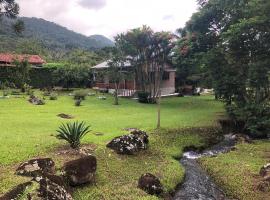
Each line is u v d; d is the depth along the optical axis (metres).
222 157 18.58
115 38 40.22
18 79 44.69
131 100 41.12
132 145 17.12
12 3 28.55
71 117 26.83
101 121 25.41
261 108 24.50
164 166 16.17
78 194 11.79
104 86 49.72
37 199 8.78
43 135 18.97
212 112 32.50
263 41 24.52
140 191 12.53
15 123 22.59
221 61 28.52
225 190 14.15
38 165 11.91
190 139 21.95
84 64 55.34
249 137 24.56
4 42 75.75
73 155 14.72
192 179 15.48
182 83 53.88
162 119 27.30
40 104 33.09
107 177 13.67
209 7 31.70
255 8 22.91
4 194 9.04
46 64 53.47
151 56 41.25
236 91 27.75
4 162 13.63
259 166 16.28
